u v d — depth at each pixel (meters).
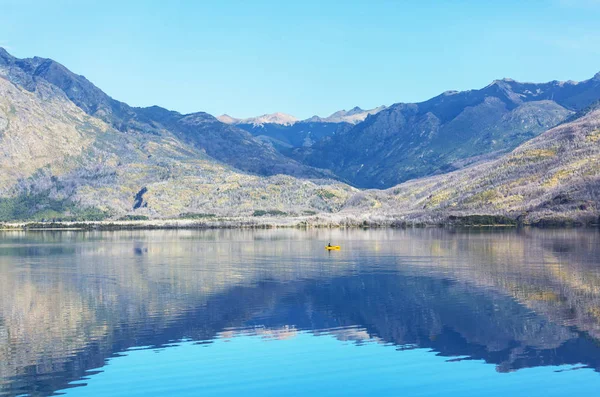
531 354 71.31
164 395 60.16
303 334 80.94
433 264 147.88
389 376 64.75
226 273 137.88
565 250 176.62
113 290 115.50
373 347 74.56
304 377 64.50
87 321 89.06
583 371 65.75
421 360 69.69
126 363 69.12
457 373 65.50
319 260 162.88
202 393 60.50
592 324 83.75
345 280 124.50
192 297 107.25
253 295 108.69
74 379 64.50
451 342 76.31
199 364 68.62
